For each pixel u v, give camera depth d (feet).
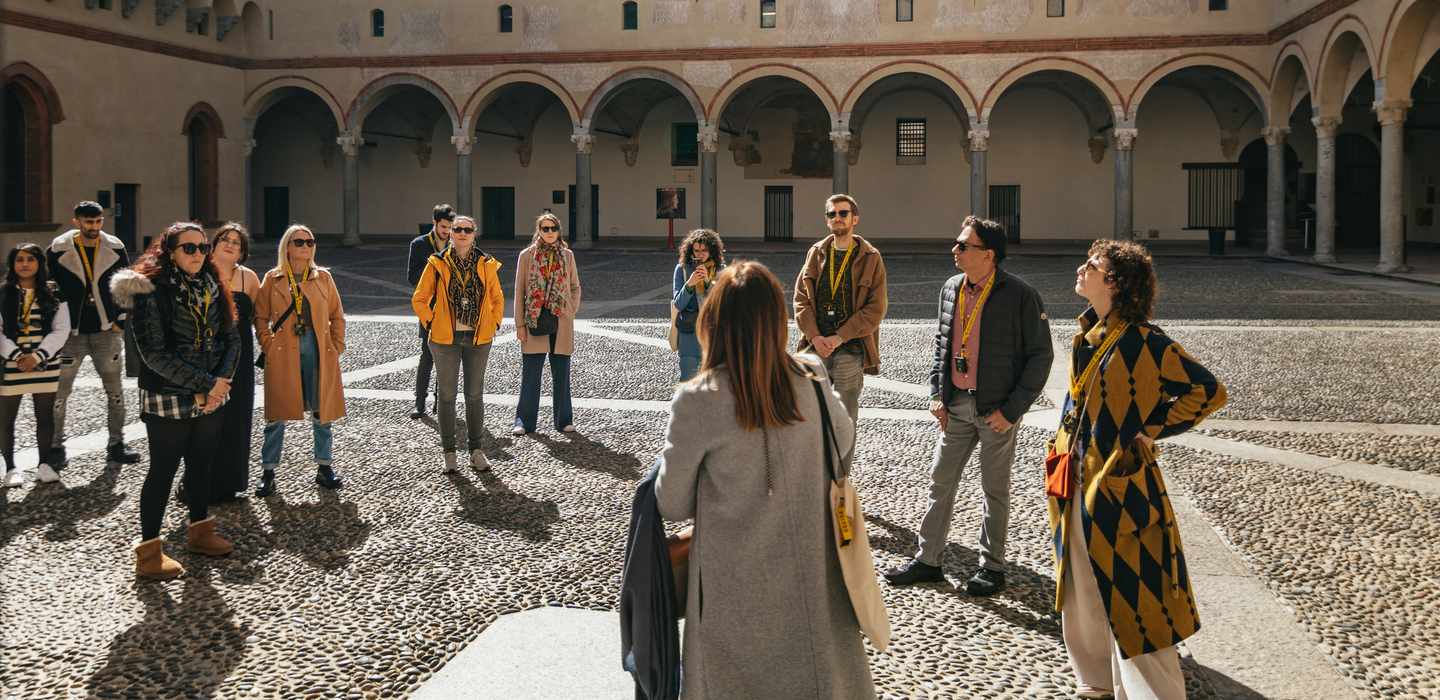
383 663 14.55
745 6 100.32
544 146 126.62
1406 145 110.63
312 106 128.06
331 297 23.71
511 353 43.70
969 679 14.06
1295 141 110.42
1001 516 16.99
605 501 22.47
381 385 36.27
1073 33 94.84
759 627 9.66
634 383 36.60
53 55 86.12
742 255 98.37
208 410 18.47
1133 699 12.19
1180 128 113.60
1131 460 12.26
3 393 23.35
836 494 10.00
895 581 17.57
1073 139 116.47
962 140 117.60
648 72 102.63
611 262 92.22
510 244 116.37
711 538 9.70
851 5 98.22
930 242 117.70
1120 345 12.30
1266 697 13.50
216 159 105.19
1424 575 17.79
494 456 26.53
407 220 129.59
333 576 17.95
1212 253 96.78
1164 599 12.04
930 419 30.66
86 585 17.57
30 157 85.61
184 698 13.53
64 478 24.31
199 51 102.42
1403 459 25.61
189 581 17.76
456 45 105.60
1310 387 34.63
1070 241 116.88
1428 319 50.55
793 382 9.73
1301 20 84.17
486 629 15.67
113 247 25.76
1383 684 13.87
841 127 99.30
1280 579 17.63
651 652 9.89
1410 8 66.69
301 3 107.65
